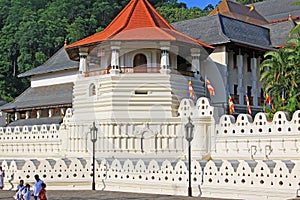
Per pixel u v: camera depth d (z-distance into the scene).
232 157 30.72
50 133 41.88
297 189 20.83
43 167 28.75
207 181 24.02
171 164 25.52
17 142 45.03
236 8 71.81
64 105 55.25
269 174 21.88
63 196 25.23
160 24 41.41
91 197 24.64
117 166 27.84
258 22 70.50
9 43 102.19
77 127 37.91
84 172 29.11
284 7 75.56
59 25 105.12
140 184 26.52
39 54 97.88
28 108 60.00
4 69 99.00
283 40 55.97
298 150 28.14
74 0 116.25
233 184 23.05
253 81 53.03
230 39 47.81
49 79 63.03
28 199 21.22
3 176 29.08
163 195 24.92
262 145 29.66
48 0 128.75
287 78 38.31
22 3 123.88
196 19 56.06
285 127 28.84
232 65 50.59
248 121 30.62
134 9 42.28
